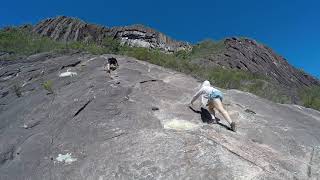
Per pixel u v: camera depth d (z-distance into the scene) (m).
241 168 7.27
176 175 7.07
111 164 7.40
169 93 11.01
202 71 18.69
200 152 7.58
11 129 9.66
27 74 14.37
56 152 8.02
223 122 9.55
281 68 31.56
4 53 19.44
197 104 10.34
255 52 31.45
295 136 9.37
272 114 10.97
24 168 7.78
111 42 21.27
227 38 32.91
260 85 17.92
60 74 13.48
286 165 7.86
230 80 17.44
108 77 12.20
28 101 11.38
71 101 10.29
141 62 15.06
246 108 10.96
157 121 9.04
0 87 13.77
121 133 8.34
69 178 7.27
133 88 11.01
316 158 8.52
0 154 8.44
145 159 7.43
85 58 15.48
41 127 9.34
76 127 8.84
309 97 17.45
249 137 8.94
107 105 9.73
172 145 7.75
